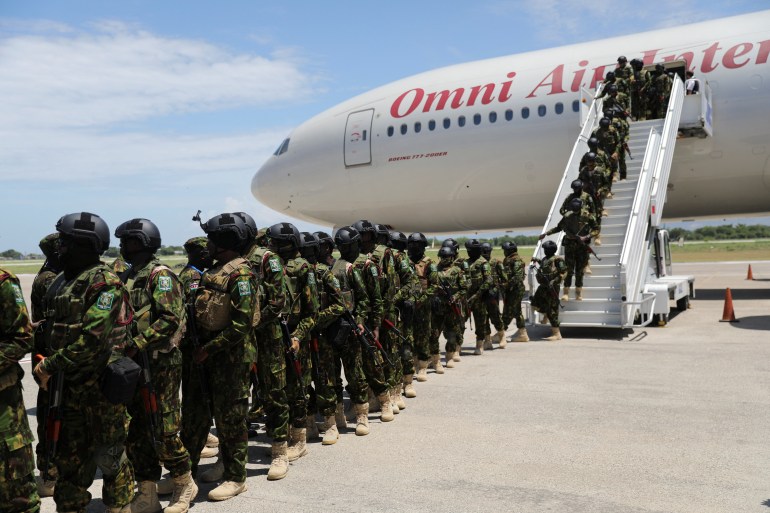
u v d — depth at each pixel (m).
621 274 10.97
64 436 3.68
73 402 3.65
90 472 3.77
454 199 17.31
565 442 5.39
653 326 12.20
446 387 7.66
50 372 3.51
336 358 5.77
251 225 4.97
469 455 5.15
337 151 18.44
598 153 12.12
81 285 3.59
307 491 4.52
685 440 5.34
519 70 16.41
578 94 15.25
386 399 6.25
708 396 6.75
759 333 10.78
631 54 15.24
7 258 122.69
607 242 12.24
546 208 16.89
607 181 12.27
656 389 7.13
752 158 14.36
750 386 7.13
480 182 16.70
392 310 6.54
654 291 12.01
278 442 4.86
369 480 4.68
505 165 16.19
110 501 3.81
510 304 10.82
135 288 4.23
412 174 17.42
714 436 5.42
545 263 10.93
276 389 4.87
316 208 19.47
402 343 7.07
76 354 3.45
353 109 18.52
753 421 5.82
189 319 4.43
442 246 8.76
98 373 3.63
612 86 13.28
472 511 4.04
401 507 4.14
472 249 9.71
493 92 16.31
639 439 5.40
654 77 14.23
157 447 4.14
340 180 18.58
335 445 5.61
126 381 3.50
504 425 5.97
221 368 4.43
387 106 17.84
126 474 3.85
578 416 6.17
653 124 13.77
